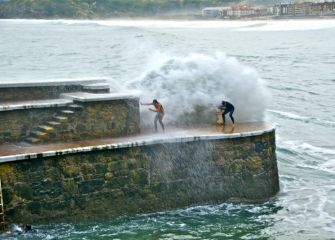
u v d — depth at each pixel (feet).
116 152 58.03
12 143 59.82
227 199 63.98
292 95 152.15
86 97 62.18
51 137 59.93
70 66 208.95
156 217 59.31
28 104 61.05
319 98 147.95
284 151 90.48
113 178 57.98
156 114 67.72
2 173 52.26
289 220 60.23
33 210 54.03
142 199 59.62
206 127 69.15
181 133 64.69
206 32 502.38
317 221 60.29
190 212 61.05
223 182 63.72
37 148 56.80
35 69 197.36
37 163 53.98
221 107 70.33
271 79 186.29
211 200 63.16
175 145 61.31
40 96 67.72
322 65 229.45
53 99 67.26
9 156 52.42
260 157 65.62
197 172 62.44
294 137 101.76
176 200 61.46
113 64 213.25
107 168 57.57
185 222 58.44
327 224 59.47
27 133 61.00
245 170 64.80
